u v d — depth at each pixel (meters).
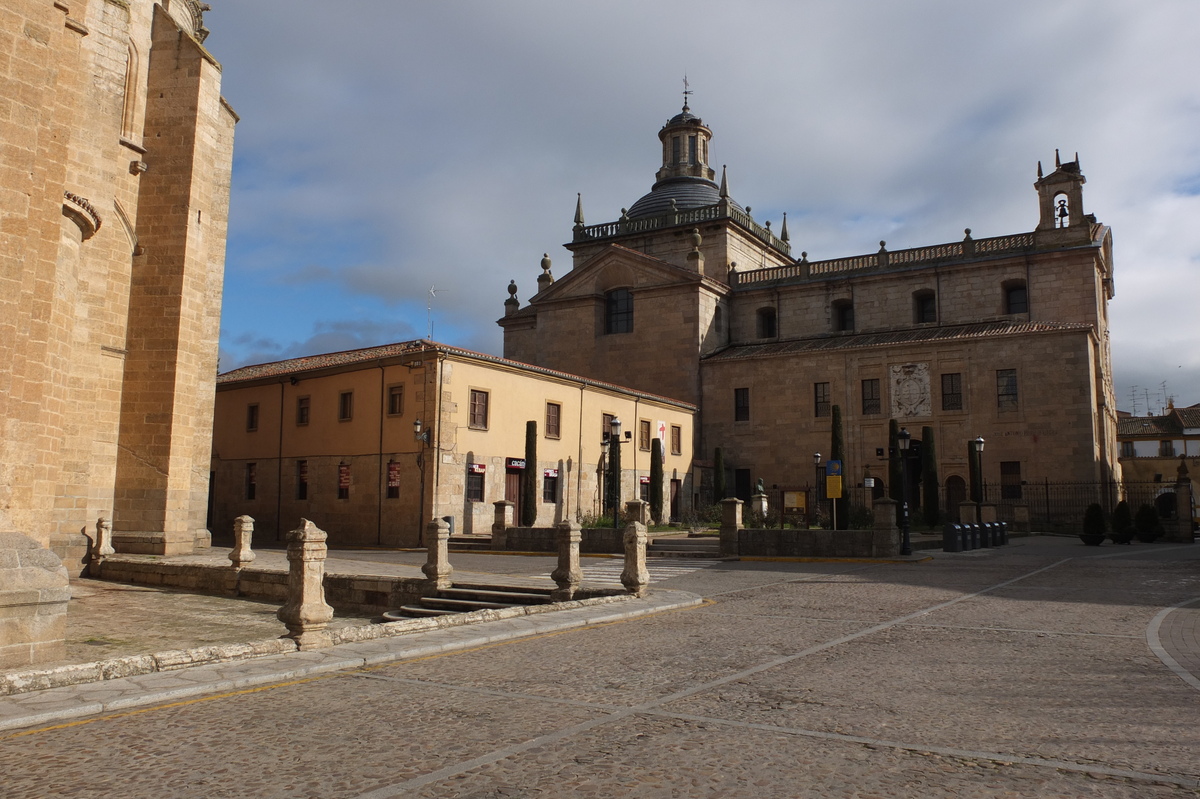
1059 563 26.03
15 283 14.48
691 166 71.44
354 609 21.39
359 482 39.22
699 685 9.09
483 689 8.89
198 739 6.97
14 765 6.27
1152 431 81.94
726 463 55.78
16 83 14.62
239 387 45.78
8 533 11.01
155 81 28.61
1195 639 12.09
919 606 16.25
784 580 21.91
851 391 52.56
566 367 61.94
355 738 6.99
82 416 24.98
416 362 37.72
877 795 5.59
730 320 61.97
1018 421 47.62
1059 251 51.59
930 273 55.50
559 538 18.55
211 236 31.89
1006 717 7.66
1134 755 6.46
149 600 21.56
